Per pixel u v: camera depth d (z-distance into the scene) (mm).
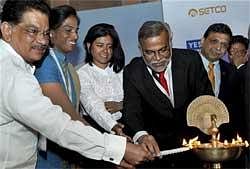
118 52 2049
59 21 1449
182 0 2359
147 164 1509
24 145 1118
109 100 1967
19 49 1098
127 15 2369
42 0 1152
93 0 2402
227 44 2094
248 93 1526
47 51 1350
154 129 1657
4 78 1036
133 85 1660
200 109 1159
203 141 1366
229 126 1703
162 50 1528
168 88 1657
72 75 1482
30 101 1019
